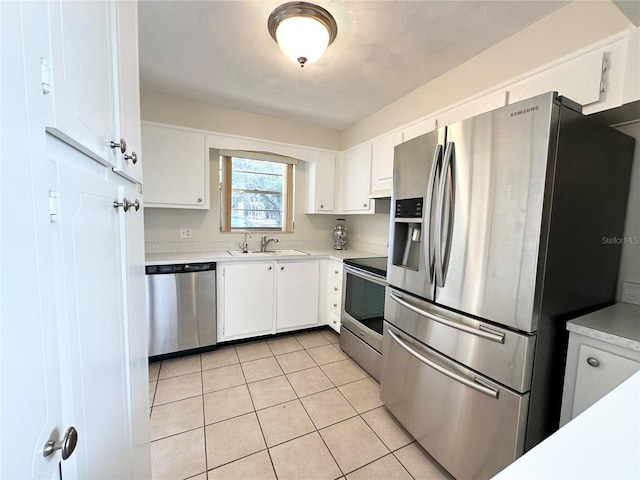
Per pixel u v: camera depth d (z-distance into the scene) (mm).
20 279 327
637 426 522
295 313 2943
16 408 316
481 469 1199
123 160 814
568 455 451
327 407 1852
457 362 1296
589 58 1308
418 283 1514
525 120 1040
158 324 2350
